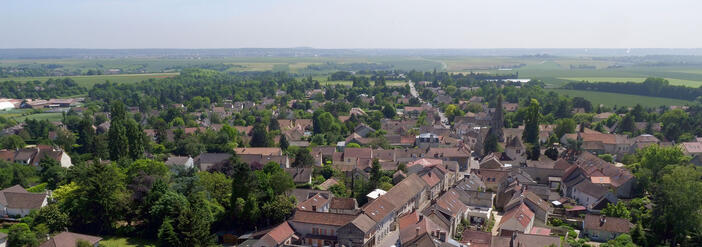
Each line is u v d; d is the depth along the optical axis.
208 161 193.50
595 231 127.62
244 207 129.88
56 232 126.12
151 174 148.38
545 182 178.50
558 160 189.50
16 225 122.62
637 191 157.75
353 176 164.25
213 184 144.88
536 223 133.75
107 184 130.00
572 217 141.88
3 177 161.50
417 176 153.00
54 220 126.69
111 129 192.38
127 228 130.12
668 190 125.62
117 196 130.50
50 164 179.00
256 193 134.00
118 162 182.38
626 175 161.00
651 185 154.88
